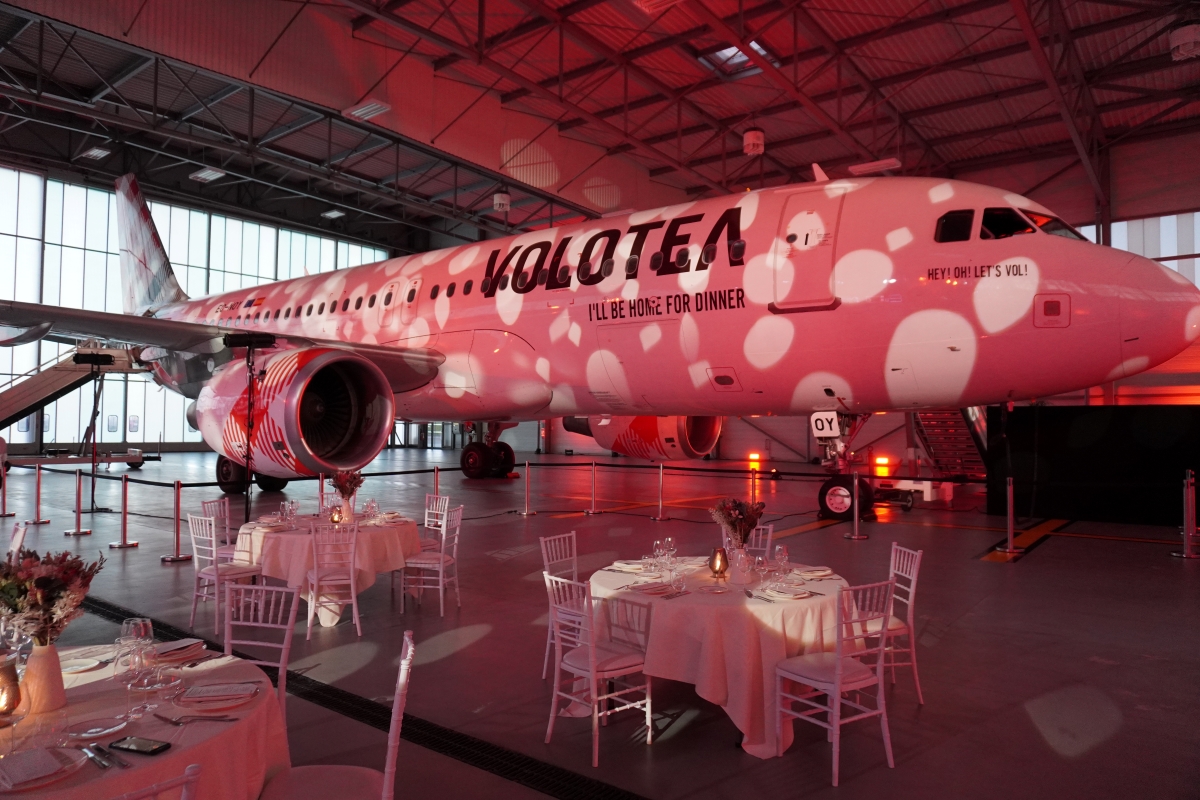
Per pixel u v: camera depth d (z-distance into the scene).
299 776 2.98
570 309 9.28
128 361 19.14
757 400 8.54
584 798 3.53
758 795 3.56
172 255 27.84
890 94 17.02
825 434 8.86
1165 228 19.42
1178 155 19.16
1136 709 4.52
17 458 24.78
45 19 12.82
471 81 18.98
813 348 7.76
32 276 25.20
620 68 16.67
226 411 8.38
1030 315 6.98
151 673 2.78
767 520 12.15
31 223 25.19
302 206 30.22
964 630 6.12
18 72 19.56
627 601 4.43
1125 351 6.85
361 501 14.79
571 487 17.70
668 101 18.53
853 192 7.88
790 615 4.18
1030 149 20.59
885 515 12.91
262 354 9.34
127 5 13.57
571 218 27.19
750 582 4.64
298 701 4.67
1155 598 7.15
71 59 18.91
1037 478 12.61
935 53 15.77
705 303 8.23
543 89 14.84
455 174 23.70
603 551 9.41
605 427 12.91
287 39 15.78
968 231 7.27
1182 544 10.14
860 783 3.66
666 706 4.65
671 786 3.65
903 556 5.04
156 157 25.95
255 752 2.77
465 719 4.41
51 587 2.66
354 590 6.08
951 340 7.23
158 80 19.67
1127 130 19.61
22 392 20.30
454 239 32.12
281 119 21.89
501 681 5.01
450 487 17.66
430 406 11.05
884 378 7.67
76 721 2.62
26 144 23.69
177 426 31.28
